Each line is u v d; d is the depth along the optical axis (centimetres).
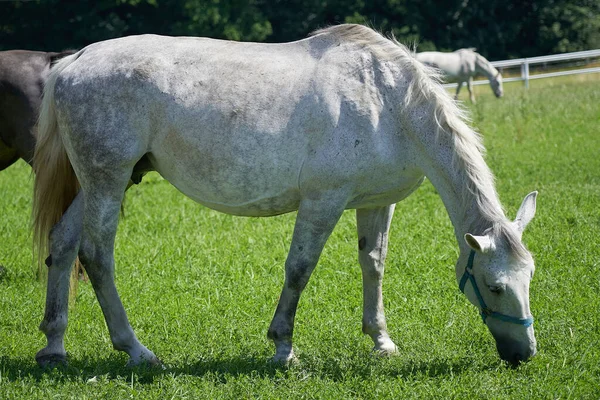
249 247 1280
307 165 761
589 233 1203
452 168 751
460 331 877
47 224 833
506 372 732
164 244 1303
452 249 1190
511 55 5762
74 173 841
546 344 820
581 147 2033
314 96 759
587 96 2978
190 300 1036
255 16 4922
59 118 809
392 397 692
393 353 829
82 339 916
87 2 4794
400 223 1354
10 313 996
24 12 4800
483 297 724
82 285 1123
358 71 764
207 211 1562
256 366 788
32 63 1115
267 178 775
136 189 1833
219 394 710
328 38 788
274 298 1038
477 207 735
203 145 778
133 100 781
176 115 779
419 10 5456
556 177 1684
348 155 751
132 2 4650
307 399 697
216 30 4831
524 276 708
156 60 786
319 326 920
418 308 964
